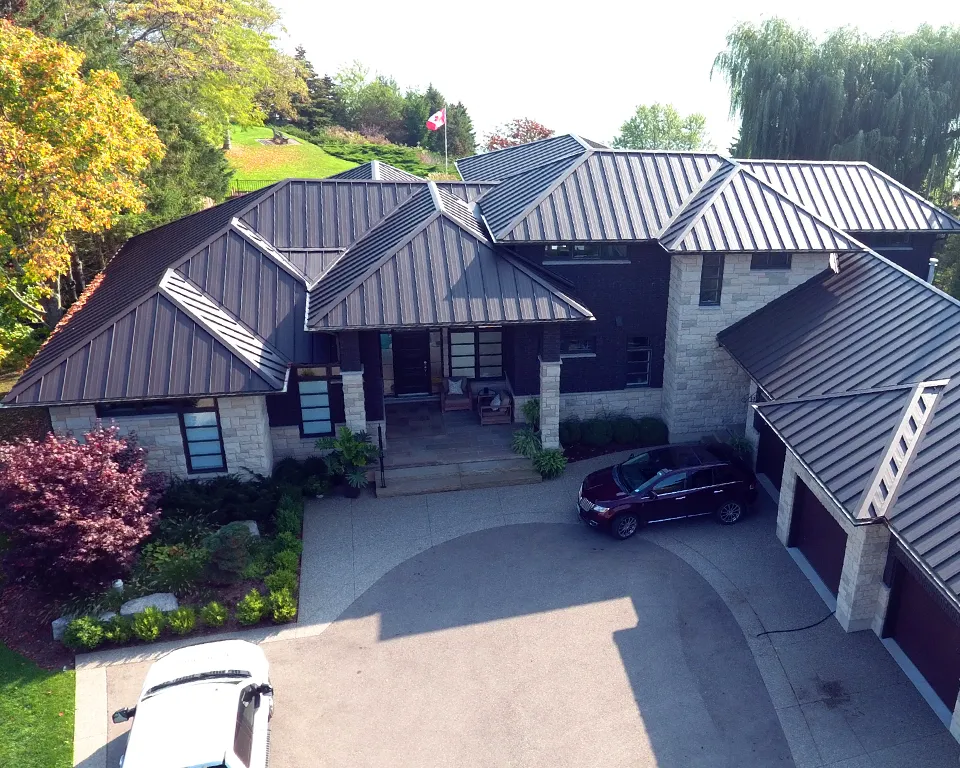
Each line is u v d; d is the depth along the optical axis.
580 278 20.81
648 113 62.78
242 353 17.70
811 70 38.94
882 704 13.13
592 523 17.66
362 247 20.95
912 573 12.66
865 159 38.06
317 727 12.97
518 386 21.66
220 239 20.53
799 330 18.95
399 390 23.36
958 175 39.53
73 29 27.03
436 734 12.80
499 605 15.78
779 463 19.64
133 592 15.55
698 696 13.45
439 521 18.58
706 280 20.52
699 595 15.95
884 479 12.85
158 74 34.81
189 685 12.05
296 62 52.97
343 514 18.83
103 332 17.61
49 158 18.78
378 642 14.84
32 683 13.70
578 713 13.16
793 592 15.94
